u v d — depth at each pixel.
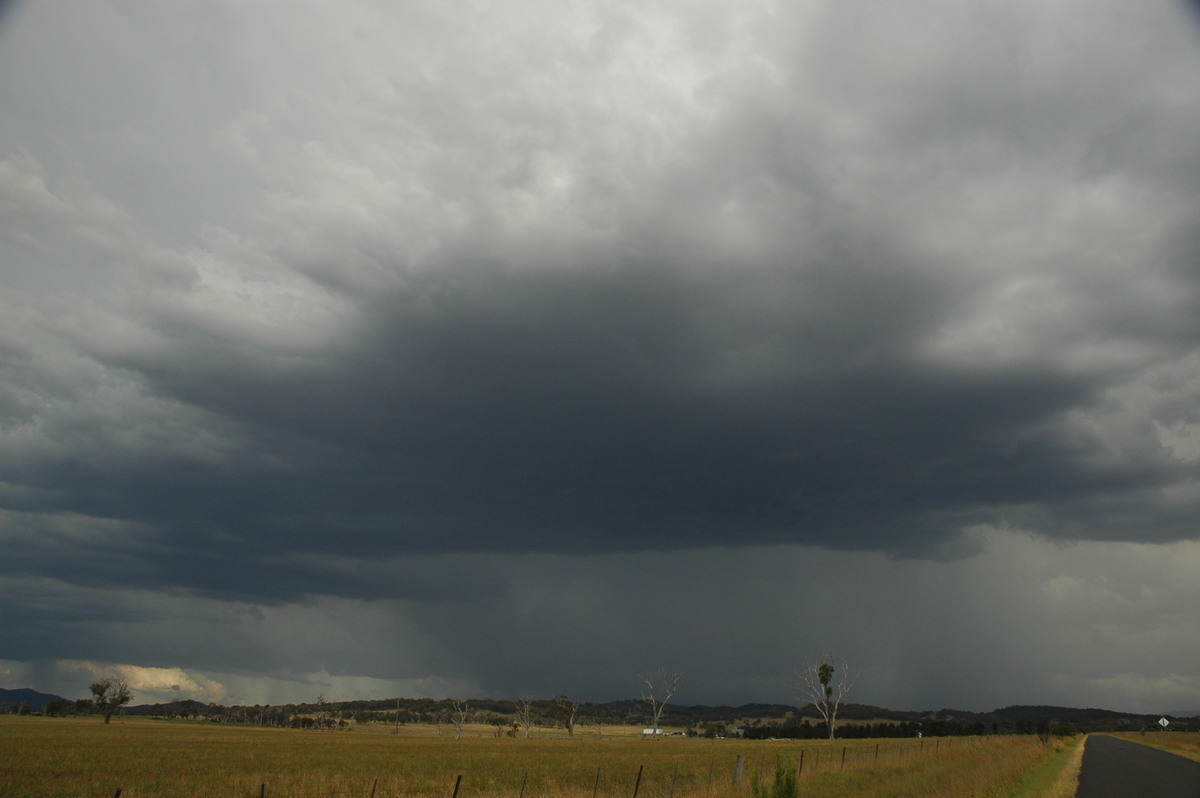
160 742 80.12
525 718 185.00
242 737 102.94
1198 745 72.12
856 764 38.69
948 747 55.88
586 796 30.05
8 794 34.31
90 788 37.19
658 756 65.56
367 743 92.38
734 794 25.33
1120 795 27.39
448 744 93.38
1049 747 59.34
